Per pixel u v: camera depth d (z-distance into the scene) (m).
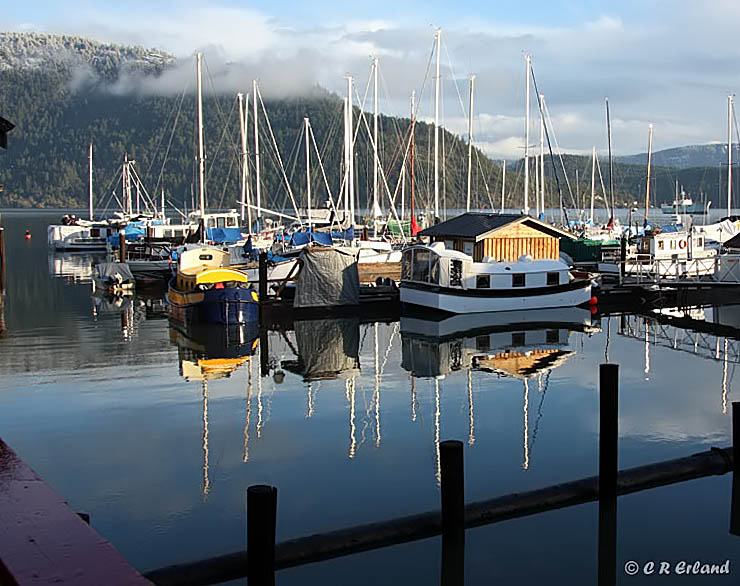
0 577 4.03
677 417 19.30
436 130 60.47
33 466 15.76
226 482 14.80
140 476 15.16
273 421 19.27
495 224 39.69
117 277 49.03
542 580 10.85
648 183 85.50
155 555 11.65
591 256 57.34
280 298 38.44
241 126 74.44
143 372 25.20
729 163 77.88
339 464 15.85
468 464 15.73
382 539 11.16
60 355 28.05
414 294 38.41
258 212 71.06
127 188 123.75
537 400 21.27
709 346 29.72
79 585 3.91
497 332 33.34
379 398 21.72
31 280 54.41
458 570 11.05
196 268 39.19
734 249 44.31
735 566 11.22
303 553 10.72
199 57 59.78
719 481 14.11
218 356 28.25
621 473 13.40
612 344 30.25
